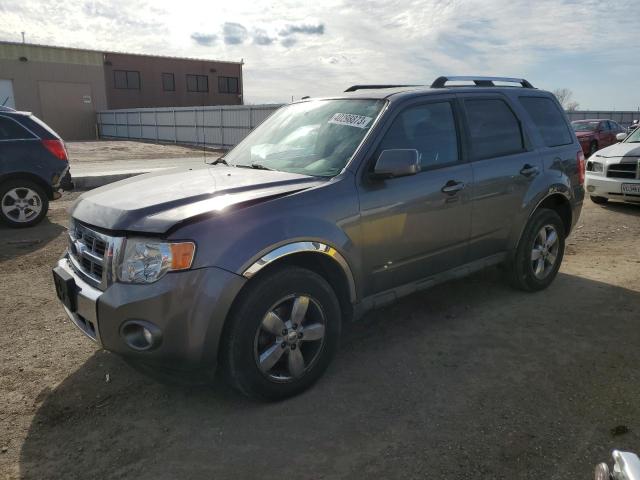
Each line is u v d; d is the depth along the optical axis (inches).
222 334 116.2
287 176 138.2
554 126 207.2
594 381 135.6
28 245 272.2
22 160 308.7
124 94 1839.3
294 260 128.6
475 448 109.0
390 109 149.0
